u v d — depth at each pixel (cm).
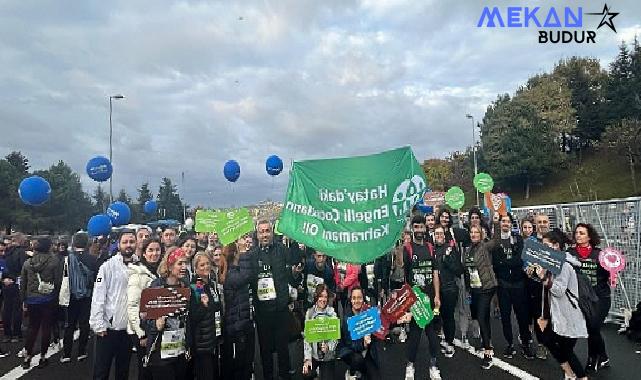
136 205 6938
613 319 891
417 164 622
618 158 5034
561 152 5359
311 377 582
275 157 1062
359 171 624
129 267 522
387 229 605
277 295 617
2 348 902
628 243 866
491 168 5438
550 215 1085
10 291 977
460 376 627
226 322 567
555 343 546
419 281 659
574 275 530
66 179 6025
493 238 691
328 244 610
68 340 780
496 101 6028
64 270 779
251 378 596
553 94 5828
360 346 527
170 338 451
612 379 584
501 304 696
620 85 5478
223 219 680
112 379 687
